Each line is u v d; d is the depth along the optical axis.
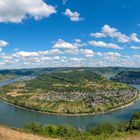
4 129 40.19
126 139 45.91
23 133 40.03
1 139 34.03
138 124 106.00
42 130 101.88
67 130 102.88
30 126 105.38
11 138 35.16
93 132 108.25
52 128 101.62
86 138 53.09
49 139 40.03
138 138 46.34
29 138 37.22
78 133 102.56
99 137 52.47
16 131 41.06
